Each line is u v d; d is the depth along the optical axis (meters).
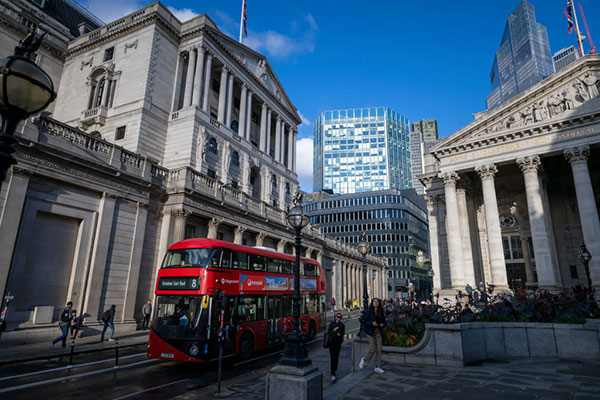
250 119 43.72
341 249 55.16
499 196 41.34
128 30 36.50
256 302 16.88
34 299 18.33
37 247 18.69
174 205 25.45
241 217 31.39
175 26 37.50
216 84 41.50
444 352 11.61
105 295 21.20
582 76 30.64
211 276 14.02
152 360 14.87
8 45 35.22
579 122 29.92
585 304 16.28
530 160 31.64
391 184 159.75
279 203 47.28
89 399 9.33
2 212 16.84
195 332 13.16
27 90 5.25
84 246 20.59
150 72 33.91
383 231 92.62
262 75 46.66
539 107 32.19
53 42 39.38
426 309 13.72
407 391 8.49
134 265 22.97
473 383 9.22
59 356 14.77
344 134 169.25
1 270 16.56
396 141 169.62
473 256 38.34
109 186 21.94
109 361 14.32
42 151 18.38
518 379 9.60
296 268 9.00
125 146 32.41
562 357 13.10
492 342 13.47
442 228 42.28
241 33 45.34
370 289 67.31
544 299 16.20
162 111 34.78
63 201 19.70
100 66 36.25
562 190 39.12
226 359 15.77
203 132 34.78
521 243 39.72
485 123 34.94
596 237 27.56
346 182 162.50
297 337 7.88
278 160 49.62
